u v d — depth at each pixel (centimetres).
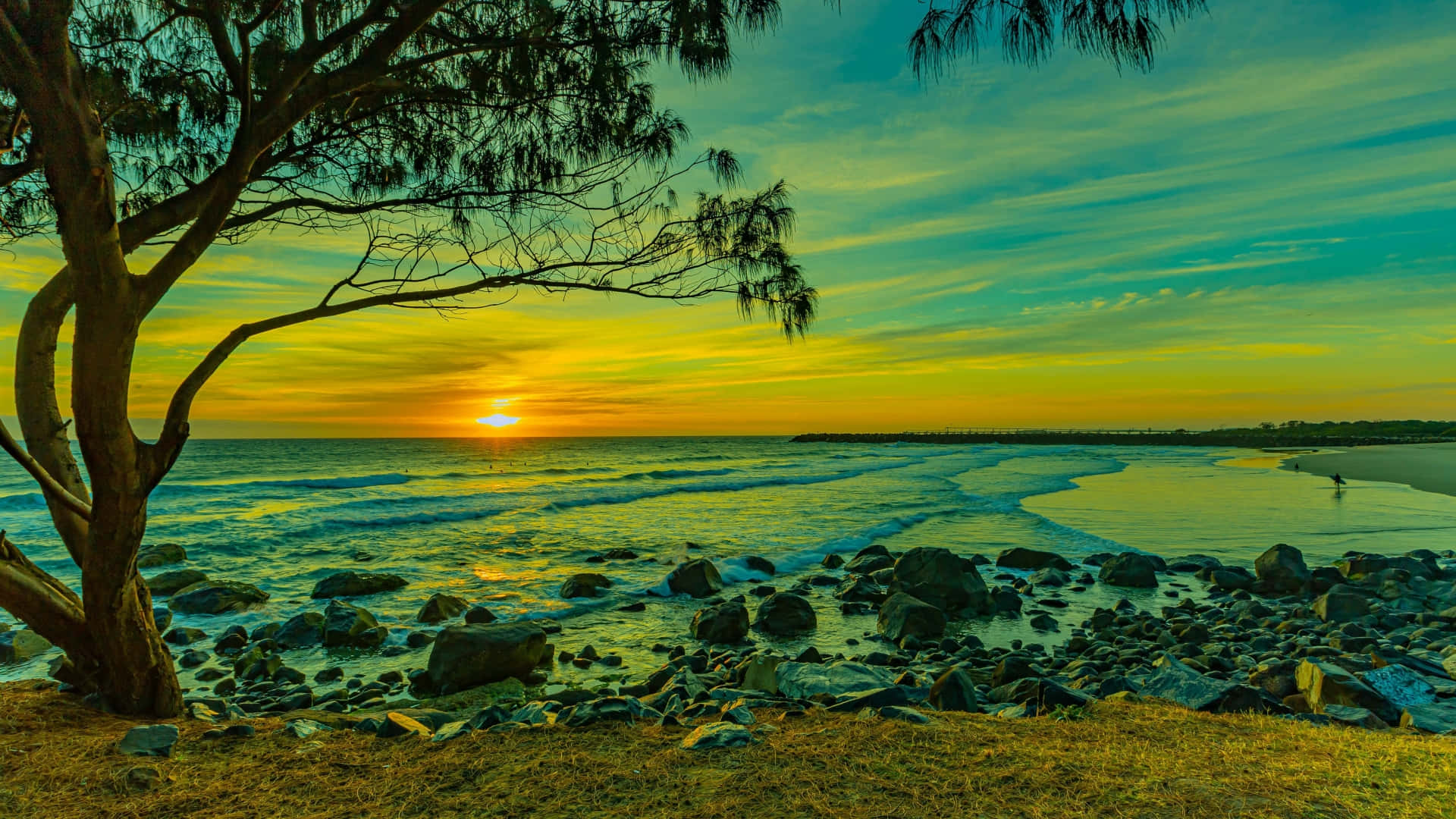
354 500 2850
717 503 2964
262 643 999
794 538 2038
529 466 5569
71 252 394
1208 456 7025
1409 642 938
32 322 501
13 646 912
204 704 643
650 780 396
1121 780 381
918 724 480
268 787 396
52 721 477
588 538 2050
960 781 383
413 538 2031
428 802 374
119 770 407
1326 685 598
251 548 1831
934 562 1279
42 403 512
